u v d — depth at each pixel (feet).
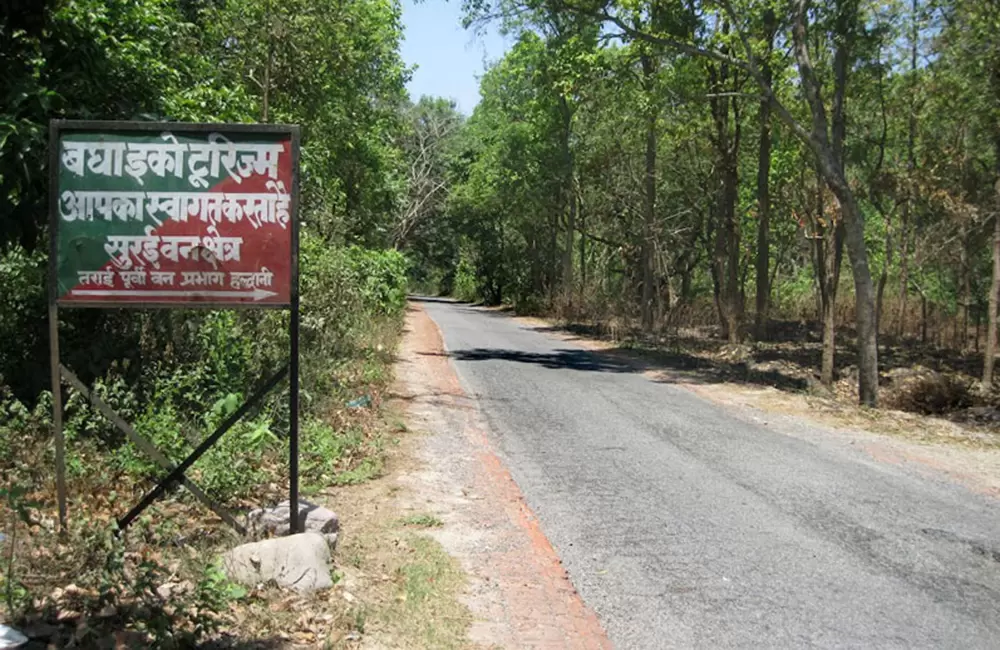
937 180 79.56
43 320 26.48
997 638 15.60
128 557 15.89
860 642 15.19
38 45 21.80
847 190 51.70
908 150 92.32
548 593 16.90
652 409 42.98
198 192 16.61
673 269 125.49
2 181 20.83
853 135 86.84
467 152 211.41
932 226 93.76
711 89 81.00
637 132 100.12
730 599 17.11
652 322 112.37
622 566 18.93
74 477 20.15
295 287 16.76
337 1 56.34
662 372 62.75
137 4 29.84
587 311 128.16
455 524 21.09
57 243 16.48
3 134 19.95
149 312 27.27
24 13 19.63
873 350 50.83
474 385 48.65
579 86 70.54
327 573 15.90
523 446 31.99
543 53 97.96
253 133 16.62
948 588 18.24
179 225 16.58
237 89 39.40
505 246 194.08
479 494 24.22
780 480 28.09
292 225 16.70
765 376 63.31
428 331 91.09
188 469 21.34
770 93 55.36
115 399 23.56
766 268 93.91
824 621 16.11
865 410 45.96
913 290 131.54
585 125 118.01
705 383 56.70
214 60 50.93
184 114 30.50
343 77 64.80
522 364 62.85
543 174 133.49
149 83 28.35
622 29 61.87
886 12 59.16
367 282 74.33
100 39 25.82
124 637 12.51
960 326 111.65
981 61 59.52
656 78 74.49
